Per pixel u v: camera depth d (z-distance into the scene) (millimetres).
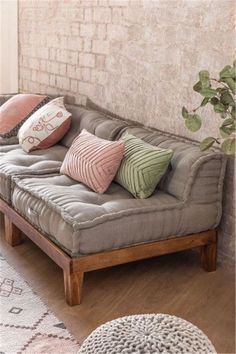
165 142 3262
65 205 2773
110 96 4094
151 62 3600
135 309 2693
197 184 2971
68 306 2689
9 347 2316
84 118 3961
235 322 2609
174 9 3332
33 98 4363
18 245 3398
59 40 4676
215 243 3111
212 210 3027
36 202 2973
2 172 3393
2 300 2709
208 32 3102
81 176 3148
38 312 2617
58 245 2770
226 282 3027
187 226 2953
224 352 2367
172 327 1770
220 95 2219
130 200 2896
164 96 3531
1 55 5531
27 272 3041
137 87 3773
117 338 1710
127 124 3697
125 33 3811
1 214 3914
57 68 4777
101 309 2676
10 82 5617
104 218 2658
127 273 3090
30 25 5141
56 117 3936
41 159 3682
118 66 3945
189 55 3268
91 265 2684
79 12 4320
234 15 2916
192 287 2953
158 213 2848
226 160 3029
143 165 2959
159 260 3283
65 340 2391
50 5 4730
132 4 3695
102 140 3244
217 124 3123
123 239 2742
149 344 1671
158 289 2916
